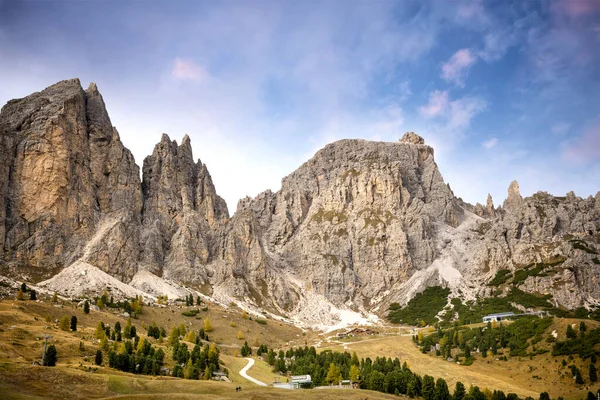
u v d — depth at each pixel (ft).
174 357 575.38
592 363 598.34
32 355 483.10
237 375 591.78
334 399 449.89
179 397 407.03
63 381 413.39
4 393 358.84
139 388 436.76
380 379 548.72
